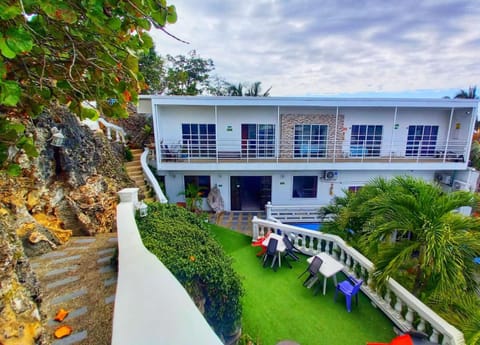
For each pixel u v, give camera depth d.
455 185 12.21
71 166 5.81
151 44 1.71
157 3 1.48
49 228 4.82
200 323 1.29
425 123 12.84
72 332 2.62
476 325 3.63
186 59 22.03
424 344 4.08
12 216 4.05
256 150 12.56
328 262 6.13
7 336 1.90
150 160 12.61
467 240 4.34
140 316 1.38
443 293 4.12
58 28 1.33
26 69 1.44
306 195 13.30
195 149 12.31
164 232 4.32
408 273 5.37
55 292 3.29
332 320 5.05
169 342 1.17
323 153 13.13
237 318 4.28
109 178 7.55
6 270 2.10
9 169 1.46
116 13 1.43
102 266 3.98
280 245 7.22
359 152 13.16
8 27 1.04
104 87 1.67
